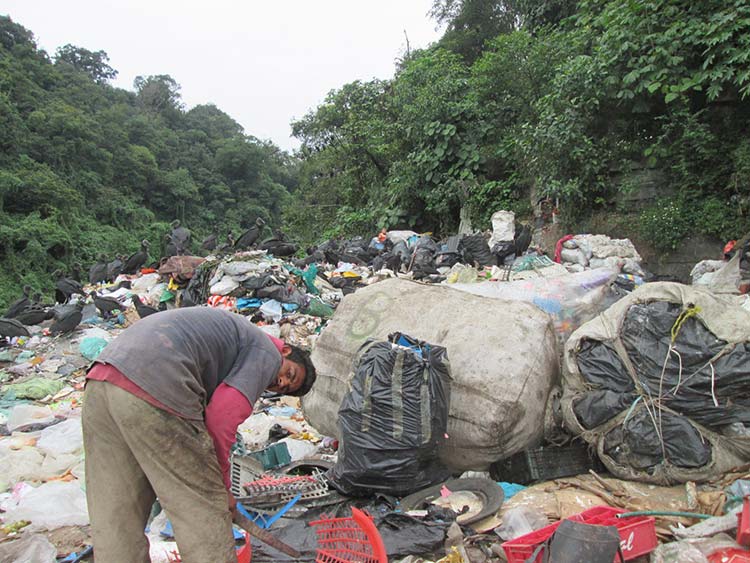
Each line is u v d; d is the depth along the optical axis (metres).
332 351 4.20
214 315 2.35
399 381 3.20
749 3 10.26
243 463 3.66
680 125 11.19
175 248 13.48
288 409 5.55
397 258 12.51
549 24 17.06
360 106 21.47
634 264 10.04
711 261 9.34
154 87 82.62
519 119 15.77
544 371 3.53
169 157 67.00
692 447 3.09
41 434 4.83
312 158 26.70
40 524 3.50
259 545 2.87
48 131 48.41
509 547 2.58
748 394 3.08
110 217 51.19
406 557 2.72
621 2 11.82
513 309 3.84
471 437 3.37
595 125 12.62
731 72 10.14
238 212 69.38
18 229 37.66
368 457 3.17
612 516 2.73
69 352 8.51
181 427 2.10
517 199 15.62
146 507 2.25
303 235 25.81
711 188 11.09
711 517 2.75
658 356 3.19
